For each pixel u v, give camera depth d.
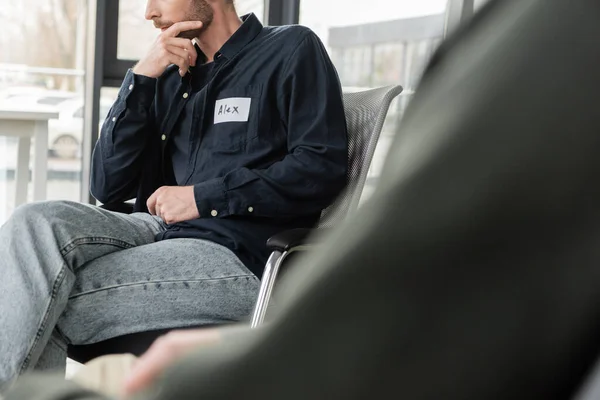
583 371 0.25
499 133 0.25
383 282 0.25
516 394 0.25
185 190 2.19
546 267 0.25
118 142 2.38
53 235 1.96
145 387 0.30
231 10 2.37
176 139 2.39
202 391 0.26
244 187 2.16
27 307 1.90
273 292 1.86
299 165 2.15
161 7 2.35
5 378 1.88
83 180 4.07
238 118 2.28
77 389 0.34
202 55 2.41
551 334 0.25
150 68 2.37
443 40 0.29
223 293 2.03
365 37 3.99
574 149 0.25
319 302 0.25
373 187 0.28
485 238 0.25
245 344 0.26
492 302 0.25
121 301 1.98
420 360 0.25
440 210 0.25
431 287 0.25
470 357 0.25
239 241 2.13
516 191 0.25
